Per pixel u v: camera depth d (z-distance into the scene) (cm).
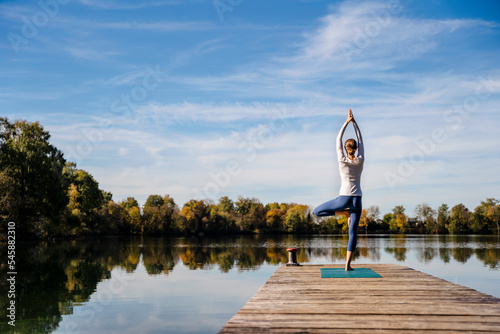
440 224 8019
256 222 8825
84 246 4341
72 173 6719
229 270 2075
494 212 7838
